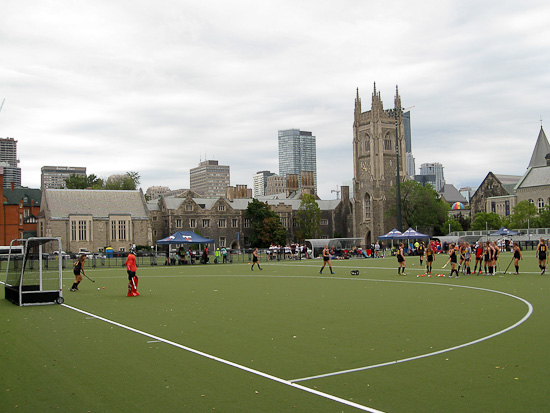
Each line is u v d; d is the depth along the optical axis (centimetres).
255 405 1174
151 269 6788
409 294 3222
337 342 1795
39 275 3050
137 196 14525
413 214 15662
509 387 1273
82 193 13925
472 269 5375
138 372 1455
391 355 1596
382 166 17425
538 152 19725
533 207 14262
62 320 2378
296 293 3397
